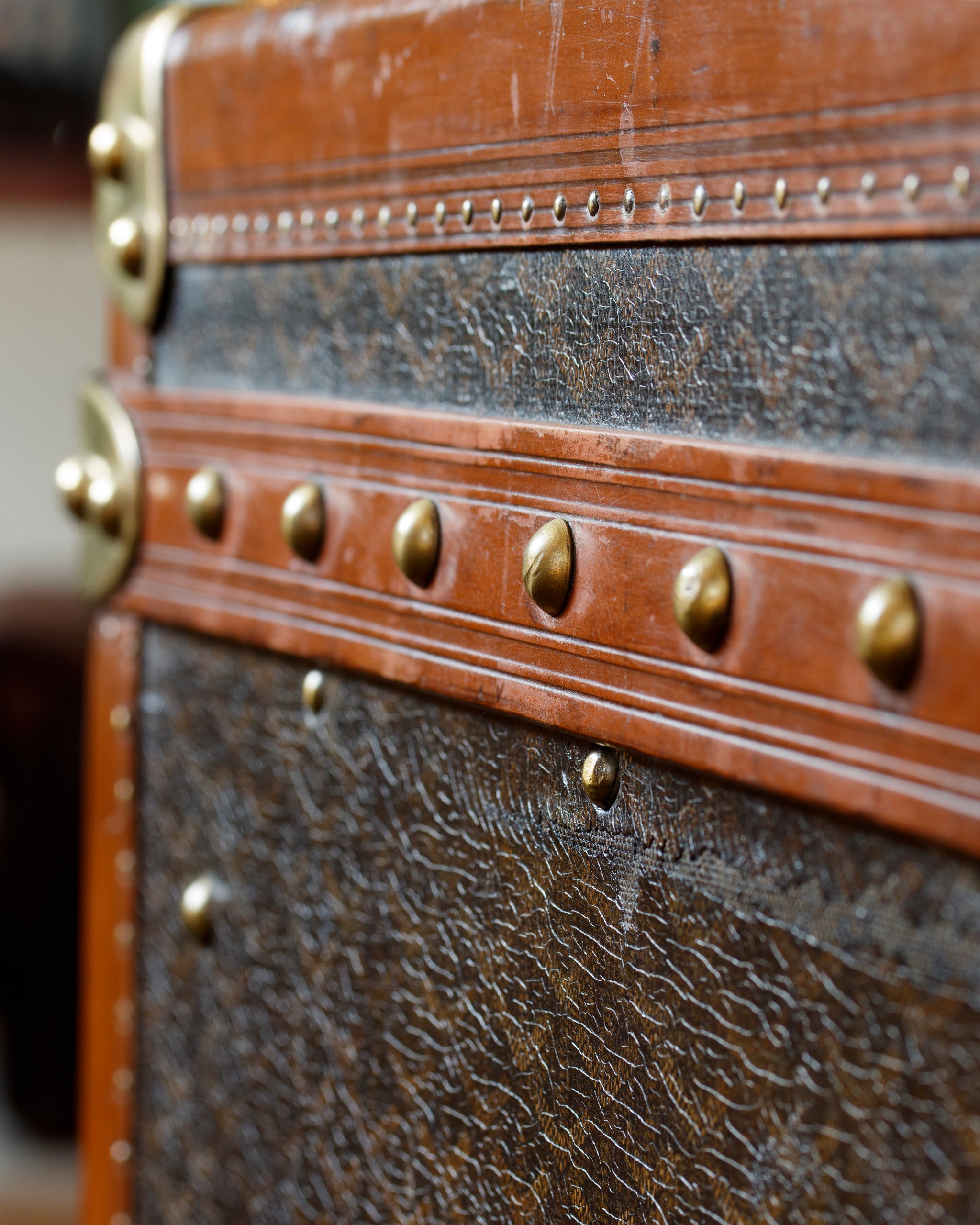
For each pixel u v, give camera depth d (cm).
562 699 33
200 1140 40
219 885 40
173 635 40
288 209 37
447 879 35
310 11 36
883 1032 30
